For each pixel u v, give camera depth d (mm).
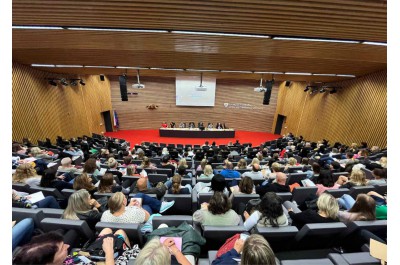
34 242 1532
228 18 4605
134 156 8367
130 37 5934
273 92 19078
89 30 5473
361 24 4621
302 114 16266
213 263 1825
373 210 2473
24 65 9742
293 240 2301
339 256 1831
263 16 4469
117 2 4152
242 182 3605
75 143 10469
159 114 18641
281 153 10328
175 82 18266
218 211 2518
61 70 11367
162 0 4055
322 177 4156
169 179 5098
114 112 18188
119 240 2020
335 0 3881
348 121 11836
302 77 12312
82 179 3615
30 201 2986
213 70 10562
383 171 4383
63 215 2572
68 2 4164
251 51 6816
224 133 17141
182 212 3635
